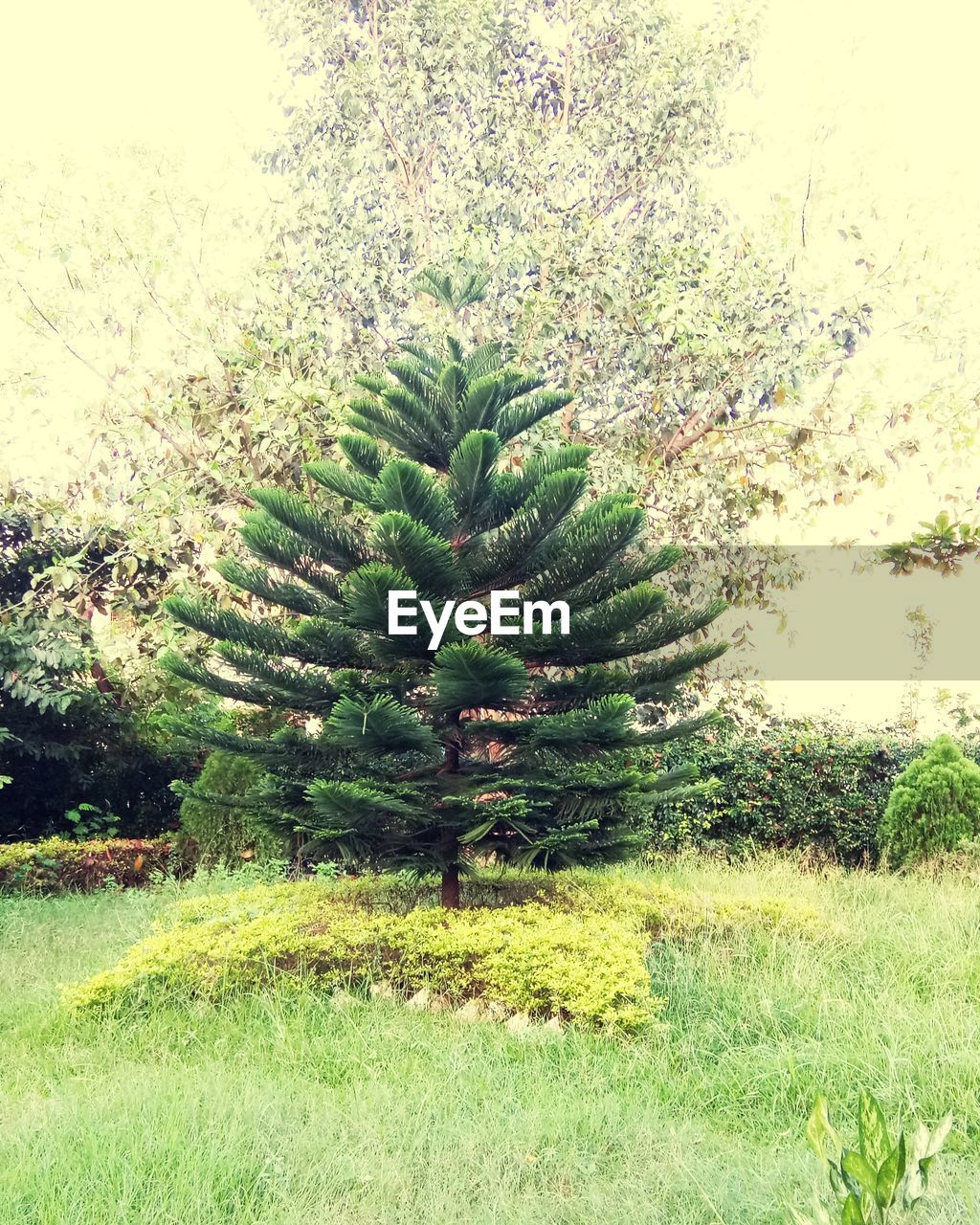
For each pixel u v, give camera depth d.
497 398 7.36
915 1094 4.77
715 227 12.12
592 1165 3.95
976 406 10.81
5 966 7.28
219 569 7.38
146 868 10.97
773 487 11.71
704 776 11.63
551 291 10.56
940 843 10.38
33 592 10.84
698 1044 5.46
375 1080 4.85
